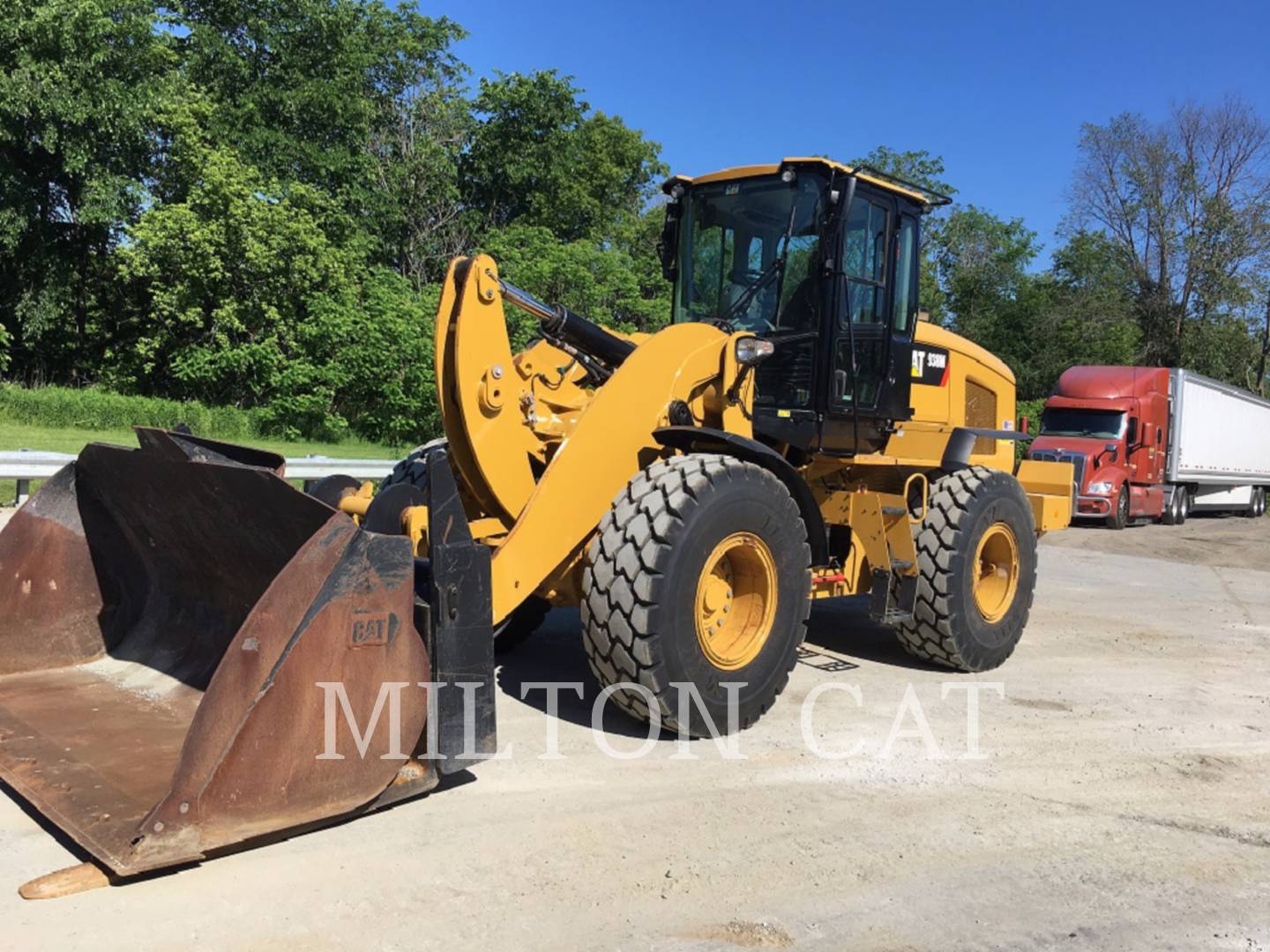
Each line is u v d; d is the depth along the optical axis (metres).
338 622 2.94
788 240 5.08
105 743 3.31
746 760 3.99
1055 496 6.87
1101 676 5.82
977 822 3.50
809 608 4.44
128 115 17.75
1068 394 18.59
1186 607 8.77
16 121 17.38
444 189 28.14
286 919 2.57
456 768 3.29
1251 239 33.22
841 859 3.13
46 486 4.08
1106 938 2.72
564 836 3.17
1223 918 2.88
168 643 4.05
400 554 3.08
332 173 24.03
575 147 32.91
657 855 3.07
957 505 5.48
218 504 3.43
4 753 3.21
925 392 6.01
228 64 22.62
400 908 2.66
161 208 18.64
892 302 5.46
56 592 4.07
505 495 4.00
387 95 28.22
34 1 17.11
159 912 2.56
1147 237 35.53
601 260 21.89
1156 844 3.39
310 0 23.41
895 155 38.84
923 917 2.78
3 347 18.92
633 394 4.17
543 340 4.87
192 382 18.14
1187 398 19.20
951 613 5.40
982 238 40.16
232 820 2.76
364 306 19.22
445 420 3.99
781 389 5.04
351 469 10.38
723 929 2.65
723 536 3.97
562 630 6.27
